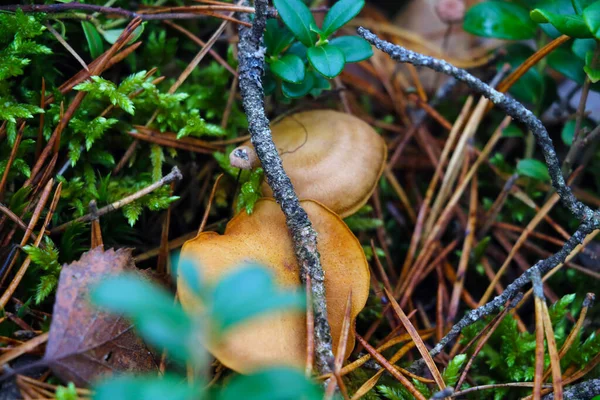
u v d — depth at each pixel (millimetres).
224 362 292
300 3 332
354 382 318
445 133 409
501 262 371
